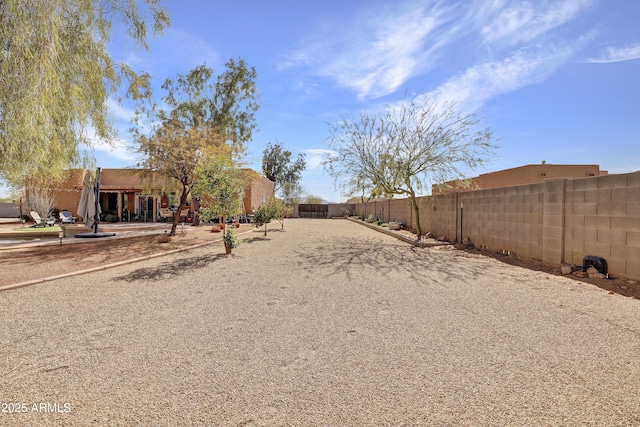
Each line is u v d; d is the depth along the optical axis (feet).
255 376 8.66
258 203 92.79
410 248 36.68
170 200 75.15
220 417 6.94
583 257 20.80
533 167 68.33
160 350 10.27
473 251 33.42
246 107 72.90
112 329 12.08
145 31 29.86
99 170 42.11
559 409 7.22
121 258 27.20
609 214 18.95
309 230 63.41
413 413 7.07
